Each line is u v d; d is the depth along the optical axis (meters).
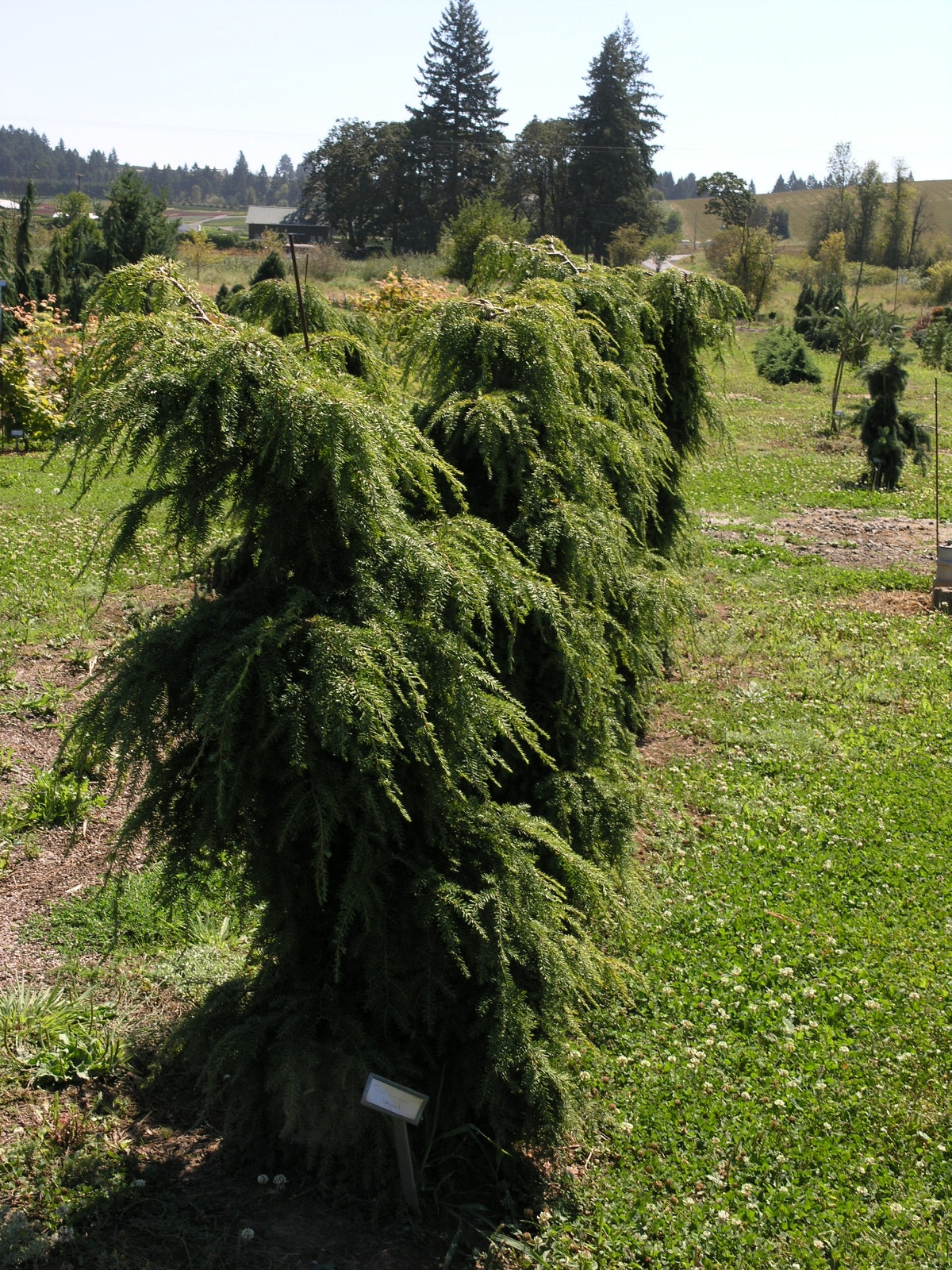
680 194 180.00
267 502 3.07
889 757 7.02
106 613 8.49
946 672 8.62
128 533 3.04
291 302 4.98
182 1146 3.55
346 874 3.11
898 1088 4.00
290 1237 3.19
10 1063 3.81
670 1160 3.69
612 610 4.65
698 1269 3.25
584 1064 4.10
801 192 130.25
